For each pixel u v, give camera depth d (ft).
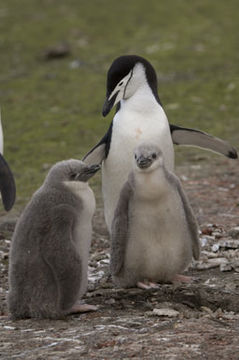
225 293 54.75
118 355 40.83
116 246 54.24
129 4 226.79
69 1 232.53
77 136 126.52
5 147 122.31
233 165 104.68
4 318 51.42
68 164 49.96
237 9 215.72
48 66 176.04
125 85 66.03
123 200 53.72
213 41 185.57
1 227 79.10
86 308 51.37
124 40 191.31
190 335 43.88
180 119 132.98
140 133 64.44
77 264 48.34
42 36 197.36
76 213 49.03
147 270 55.72
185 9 217.97
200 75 160.56
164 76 161.38
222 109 137.90
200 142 72.18
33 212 49.55
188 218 55.06
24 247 49.47
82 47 187.21
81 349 42.27
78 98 151.02
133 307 52.85
